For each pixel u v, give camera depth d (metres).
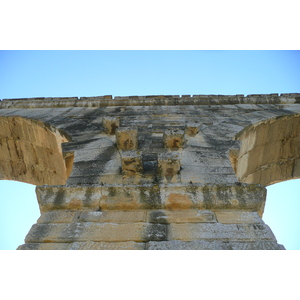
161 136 10.69
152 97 16.33
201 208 6.25
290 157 13.48
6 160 13.96
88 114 14.08
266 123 12.60
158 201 6.33
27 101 15.74
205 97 15.81
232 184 6.54
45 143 12.95
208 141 9.98
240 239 5.48
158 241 5.48
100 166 8.18
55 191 6.59
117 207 6.32
